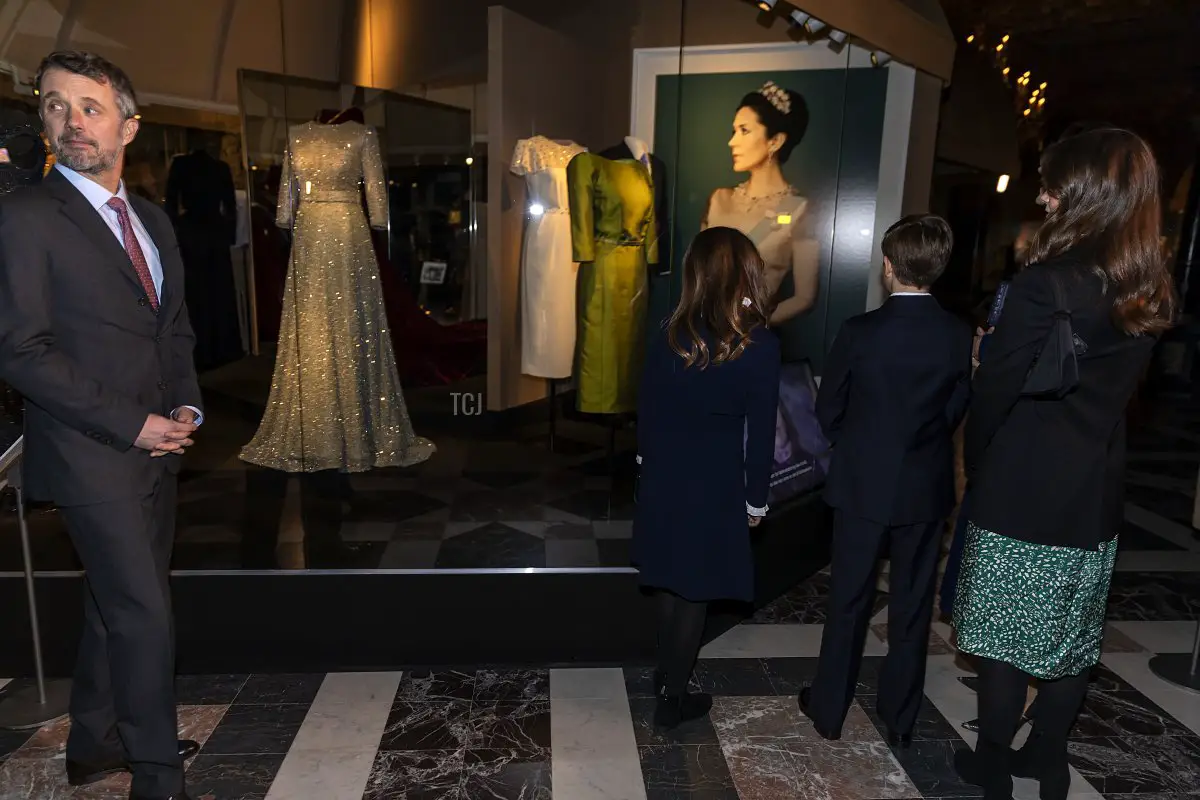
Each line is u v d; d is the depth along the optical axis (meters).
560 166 2.93
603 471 3.08
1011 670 1.82
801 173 3.59
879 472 1.98
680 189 3.32
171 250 1.91
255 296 2.98
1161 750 2.26
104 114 1.67
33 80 2.47
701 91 3.24
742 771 2.12
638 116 3.06
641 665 2.69
